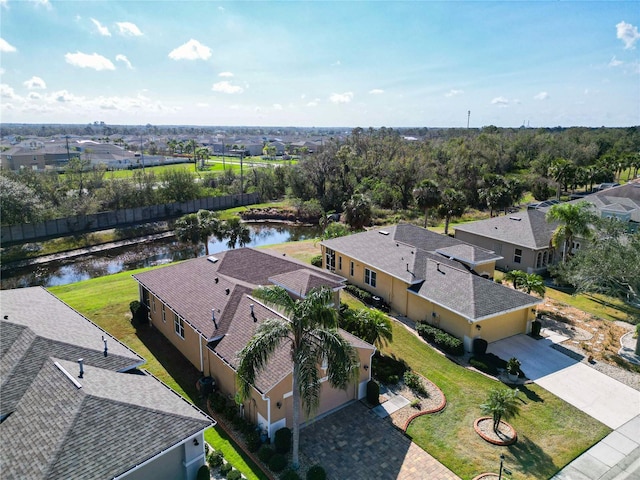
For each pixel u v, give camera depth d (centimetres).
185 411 1467
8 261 4516
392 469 1520
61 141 15462
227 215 6700
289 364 1659
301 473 1496
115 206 6091
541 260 3669
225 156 15575
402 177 7175
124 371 1708
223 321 2042
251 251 2864
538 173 8662
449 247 3341
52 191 5778
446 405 1886
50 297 2402
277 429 1655
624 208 4419
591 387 2033
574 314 2861
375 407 1864
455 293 2494
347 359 1400
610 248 2606
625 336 2545
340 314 2339
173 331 2378
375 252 3200
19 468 1152
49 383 1479
